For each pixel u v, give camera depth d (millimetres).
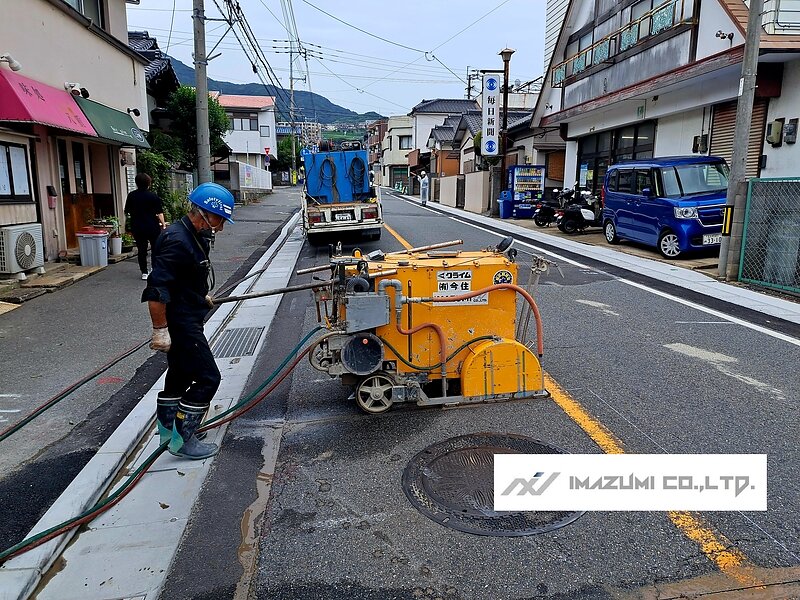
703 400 4414
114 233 11133
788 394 4512
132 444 3861
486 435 3887
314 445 3828
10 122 8359
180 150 20828
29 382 5027
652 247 12594
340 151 13938
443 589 2504
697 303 7609
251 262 11523
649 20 14430
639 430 3922
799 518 2936
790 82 10719
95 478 3381
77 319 7016
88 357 5684
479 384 4316
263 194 39750
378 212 12844
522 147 25656
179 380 3654
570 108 17734
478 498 3174
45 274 9164
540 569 2609
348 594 2492
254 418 4277
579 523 2941
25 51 8805
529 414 4195
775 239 8273
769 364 5219
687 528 2877
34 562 2639
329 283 4051
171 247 3402
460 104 53000
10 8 8383
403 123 59875
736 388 4648
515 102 32938
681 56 13203
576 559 2672
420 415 4223
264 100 52156
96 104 11078
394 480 3377
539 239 14469
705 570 2576
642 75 14875
